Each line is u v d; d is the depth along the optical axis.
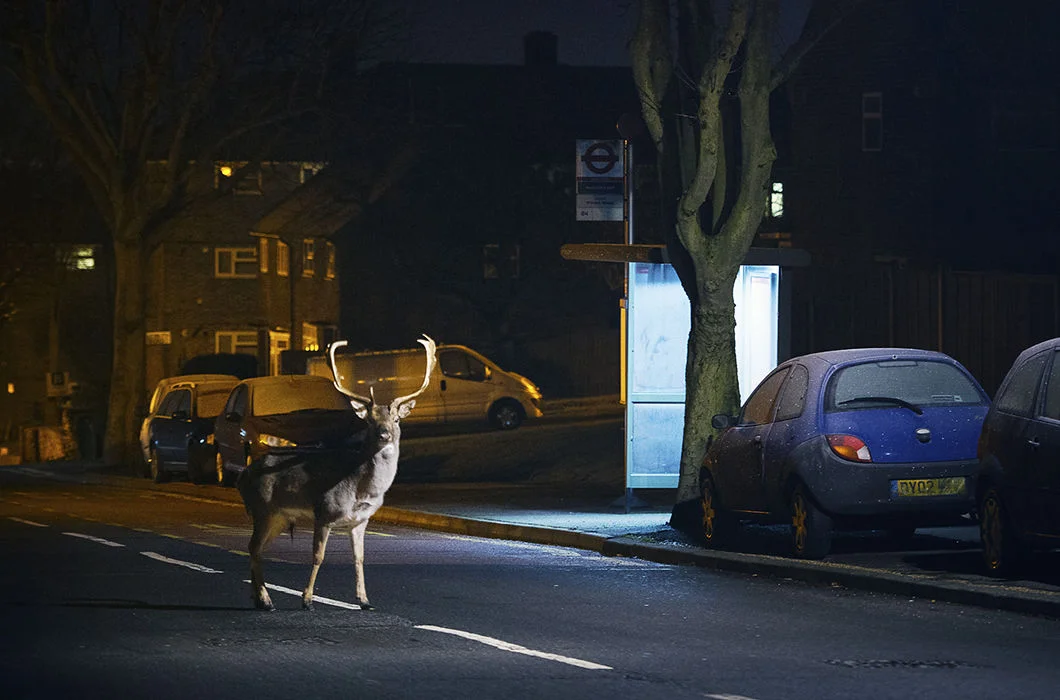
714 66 24.67
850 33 65.62
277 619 15.88
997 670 12.67
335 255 79.25
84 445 73.56
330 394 38.06
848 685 12.02
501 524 26.31
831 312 36.62
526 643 14.25
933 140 63.75
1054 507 16.70
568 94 79.88
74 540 25.25
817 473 19.72
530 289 79.00
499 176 78.50
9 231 84.62
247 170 55.38
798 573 19.34
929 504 19.64
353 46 50.75
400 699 11.54
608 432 47.34
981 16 63.03
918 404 20.20
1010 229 61.78
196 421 42.19
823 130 66.50
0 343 95.75
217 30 49.81
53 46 51.41
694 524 25.50
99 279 90.81
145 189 54.47
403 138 77.75
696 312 26.78
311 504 16.47
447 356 58.16
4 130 64.00
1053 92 61.50
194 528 27.83
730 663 13.10
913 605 16.83
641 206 74.25
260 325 82.25
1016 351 35.84
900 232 64.44
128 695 11.70
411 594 17.97
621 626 15.34
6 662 13.23
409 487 37.62
